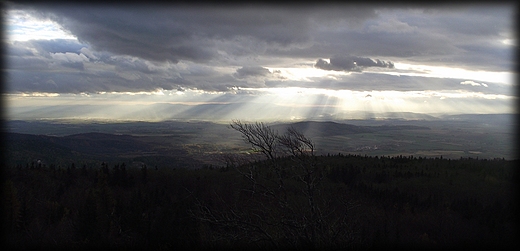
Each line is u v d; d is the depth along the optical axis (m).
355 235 11.54
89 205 15.72
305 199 11.50
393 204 18.42
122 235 14.59
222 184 17.81
